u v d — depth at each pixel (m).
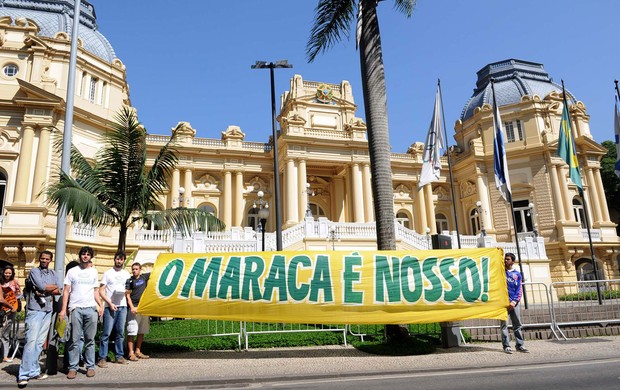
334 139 32.75
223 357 9.12
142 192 11.80
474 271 9.41
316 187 36.06
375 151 10.98
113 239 23.14
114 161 11.73
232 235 22.84
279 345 10.25
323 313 9.13
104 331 8.31
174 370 7.85
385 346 9.49
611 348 9.55
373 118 11.20
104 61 27.70
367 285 9.28
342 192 36.19
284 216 32.03
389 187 10.77
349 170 33.84
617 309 12.66
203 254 9.54
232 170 33.59
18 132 23.12
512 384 6.46
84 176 11.47
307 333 10.96
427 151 20.44
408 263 9.47
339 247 23.16
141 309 8.96
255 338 10.46
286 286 9.24
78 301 7.55
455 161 39.34
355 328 11.88
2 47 24.23
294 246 22.27
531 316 12.05
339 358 8.84
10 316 9.09
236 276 9.29
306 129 33.03
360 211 32.38
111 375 7.48
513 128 35.84
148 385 6.91
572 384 6.38
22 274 20.47
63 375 7.57
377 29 11.84
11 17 25.95
